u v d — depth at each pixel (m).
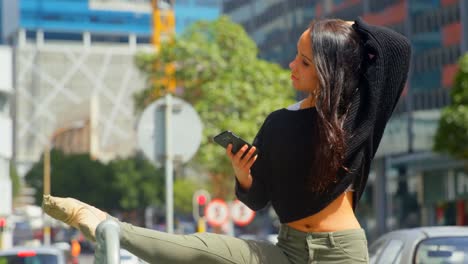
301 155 3.52
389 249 11.13
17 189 139.00
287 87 58.44
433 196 65.38
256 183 3.69
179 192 119.31
